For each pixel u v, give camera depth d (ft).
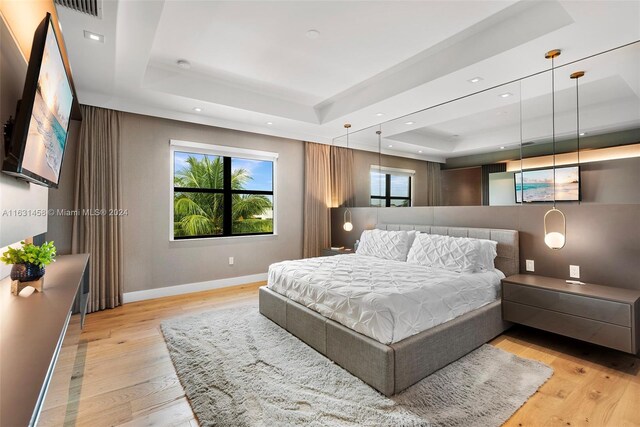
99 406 5.93
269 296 10.28
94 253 11.41
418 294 7.27
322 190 18.44
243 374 6.93
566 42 7.50
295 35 8.76
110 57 8.50
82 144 11.21
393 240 12.37
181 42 9.18
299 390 6.31
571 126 9.07
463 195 11.73
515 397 6.02
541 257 9.54
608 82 8.41
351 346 6.86
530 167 9.89
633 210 7.87
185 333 9.22
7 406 2.27
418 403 5.86
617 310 6.95
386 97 11.51
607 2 6.04
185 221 14.60
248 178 16.42
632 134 8.01
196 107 12.63
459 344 7.50
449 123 12.15
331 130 16.38
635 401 5.95
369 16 7.86
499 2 7.29
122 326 9.96
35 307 4.64
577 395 6.15
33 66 4.63
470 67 8.87
